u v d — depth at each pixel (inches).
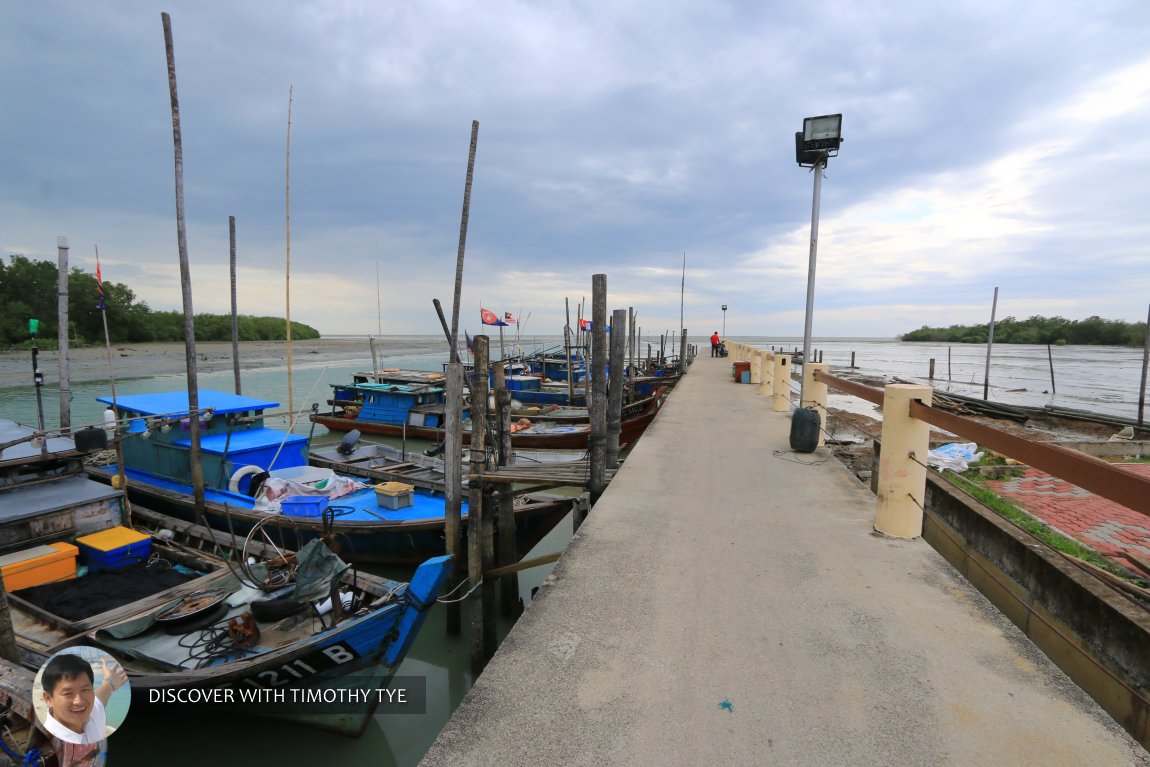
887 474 189.5
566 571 162.9
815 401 338.6
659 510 218.5
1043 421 692.7
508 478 286.5
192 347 381.7
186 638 249.6
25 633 244.8
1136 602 162.1
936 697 105.0
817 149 355.6
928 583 153.7
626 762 89.9
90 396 1239.5
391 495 391.5
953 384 1461.6
